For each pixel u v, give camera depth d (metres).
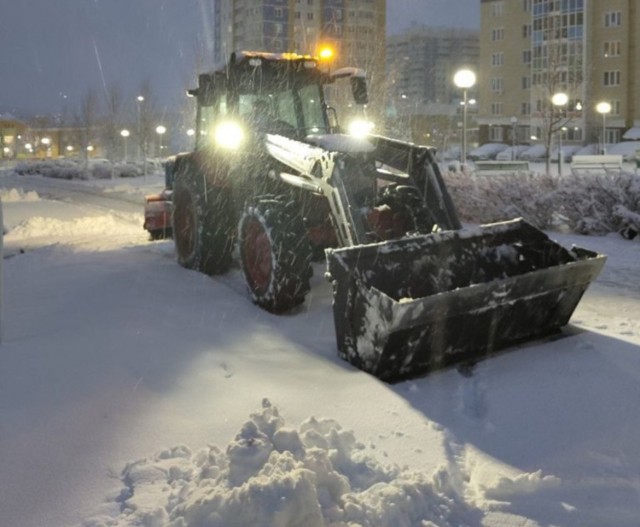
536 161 46.94
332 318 6.48
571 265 5.57
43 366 4.95
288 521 3.02
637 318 6.75
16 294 7.50
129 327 5.90
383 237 6.73
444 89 89.06
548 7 53.62
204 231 8.20
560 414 4.51
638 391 4.84
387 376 5.15
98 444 3.91
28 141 88.06
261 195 7.14
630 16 52.62
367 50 27.05
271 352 5.50
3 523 3.22
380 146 7.14
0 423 4.11
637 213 11.45
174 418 4.23
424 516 3.32
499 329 5.58
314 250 7.10
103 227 15.12
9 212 18.00
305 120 8.08
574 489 3.61
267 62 7.77
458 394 4.84
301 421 4.29
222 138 7.74
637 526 3.26
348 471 3.67
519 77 59.09
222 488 3.32
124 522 3.17
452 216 6.60
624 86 53.25
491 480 3.68
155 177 37.75
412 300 4.87
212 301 6.96
